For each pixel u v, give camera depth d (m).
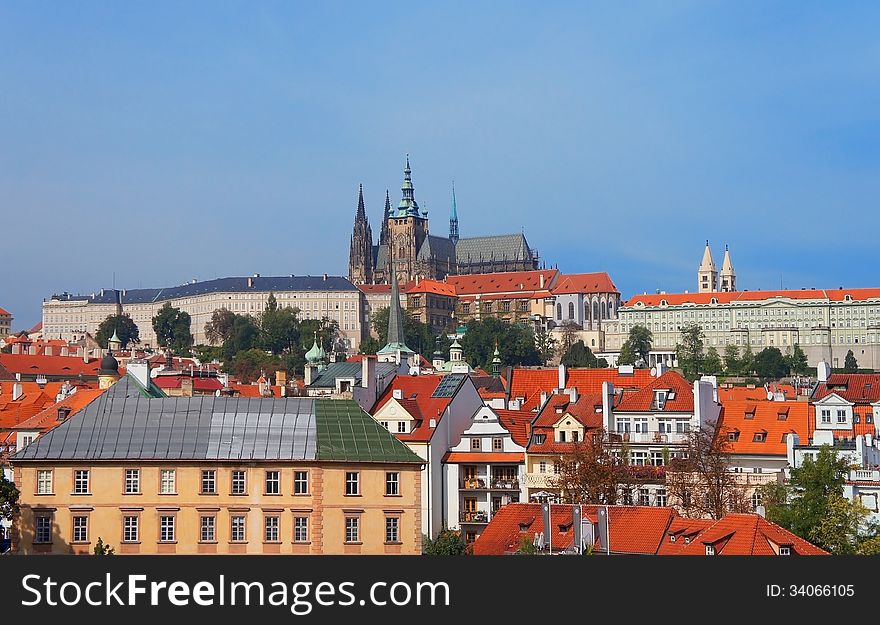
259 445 190.38
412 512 190.75
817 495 196.12
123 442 190.88
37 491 189.12
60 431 192.25
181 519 188.25
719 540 176.62
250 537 188.00
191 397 196.62
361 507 189.50
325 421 193.62
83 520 188.50
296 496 188.38
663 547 181.38
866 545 185.75
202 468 188.88
